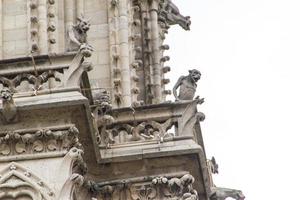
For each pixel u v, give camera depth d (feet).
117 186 151.43
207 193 156.56
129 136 156.35
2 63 147.02
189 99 155.33
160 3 186.39
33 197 141.49
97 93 156.35
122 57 163.94
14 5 162.61
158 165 151.84
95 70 163.53
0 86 150.51
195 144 151.74
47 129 144.15
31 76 146.72
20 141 144.15
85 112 144.46
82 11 166.09
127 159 151.53
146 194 151.23
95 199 147.54
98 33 165.58
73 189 141.59
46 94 145.28
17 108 144.05
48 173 142.41
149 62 179.32
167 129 153.79
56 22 162.81
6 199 141.90
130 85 163.84
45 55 146.72
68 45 150.71
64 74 146.10
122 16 166.09
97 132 151.43
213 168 172.65
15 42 160.86
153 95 177.17
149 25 182.09
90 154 149.18
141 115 154.61
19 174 142.61
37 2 161.99
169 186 150.71
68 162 142.92
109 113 154.71
